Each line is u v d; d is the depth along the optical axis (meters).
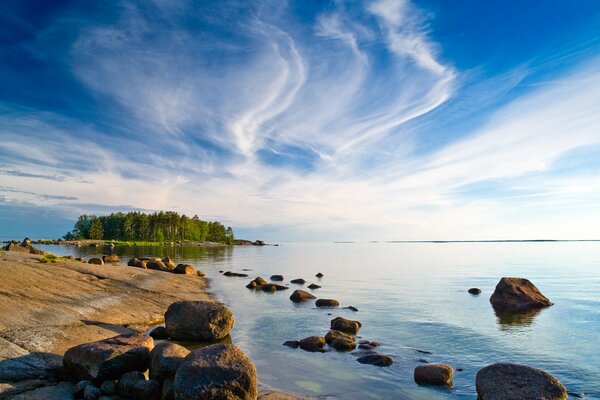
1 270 23.92
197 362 11.62
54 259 32.03
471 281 46.34
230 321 20.53
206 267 68.56
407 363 16.30
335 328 21.89
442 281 46.50
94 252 101.12
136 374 12.37
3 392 11.38
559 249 172.12
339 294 35.72
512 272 57.88
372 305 29.81
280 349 18.27
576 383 14.15
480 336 20.59
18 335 15.19
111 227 195.00
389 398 12.88
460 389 13.61
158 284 32.75
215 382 11.20
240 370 11.55
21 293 20.52
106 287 26.81
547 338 20.20
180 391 11.12
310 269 65.88
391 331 21.62
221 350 12.30
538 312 26.98
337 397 12.91
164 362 12.48
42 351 14.47
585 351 17.94
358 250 186.75
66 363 13.15
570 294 35.00
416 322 23.80
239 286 41.44
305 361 16.53
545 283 43.44
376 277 51.66
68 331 16.95
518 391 11.80
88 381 12.32
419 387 13.79
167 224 188.50
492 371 12.64
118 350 13.09
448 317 25.30
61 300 21.20
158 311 24.36
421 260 93.19
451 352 17.88
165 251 120.81
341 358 16.94
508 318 25.02
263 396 12.64
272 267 70.00
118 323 20.70
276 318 25.11
